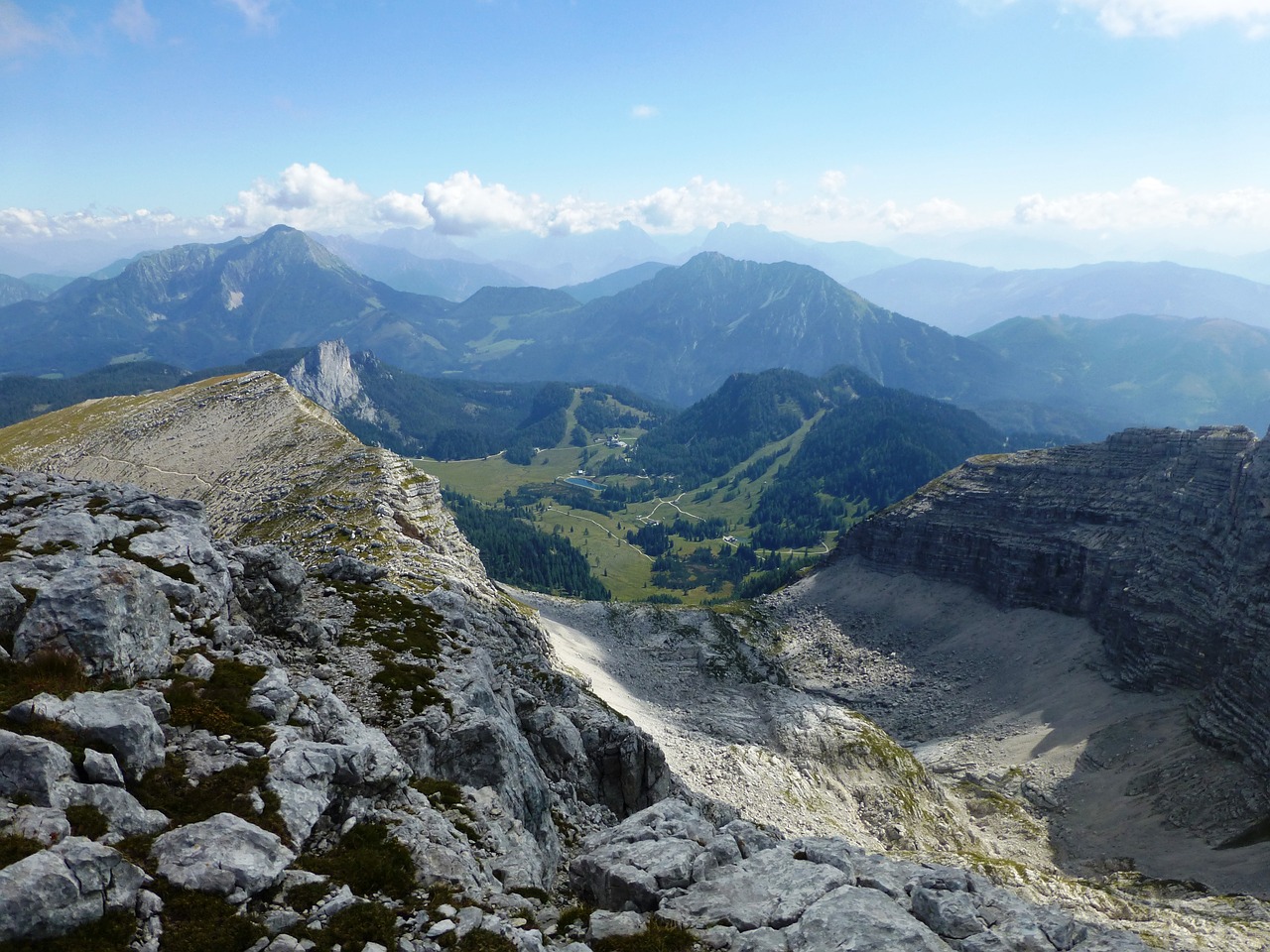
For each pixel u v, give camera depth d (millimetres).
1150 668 144375
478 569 118250
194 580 33375
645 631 171625
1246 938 66750
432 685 36906
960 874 25766
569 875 27641
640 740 47031
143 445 177375
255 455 155250
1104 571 175375
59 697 20906
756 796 94375
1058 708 151875
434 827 24359
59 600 24016
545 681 52469
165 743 22219
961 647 188875
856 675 190000
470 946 18547
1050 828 115500
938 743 153500
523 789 32875
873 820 102250
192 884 17266
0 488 39938
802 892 23891
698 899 23703
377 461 125562
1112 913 74312
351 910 18516
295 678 31953
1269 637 116500
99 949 14945
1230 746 114188
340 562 53844
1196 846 100250
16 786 17375
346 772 24109
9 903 14344
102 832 17531
